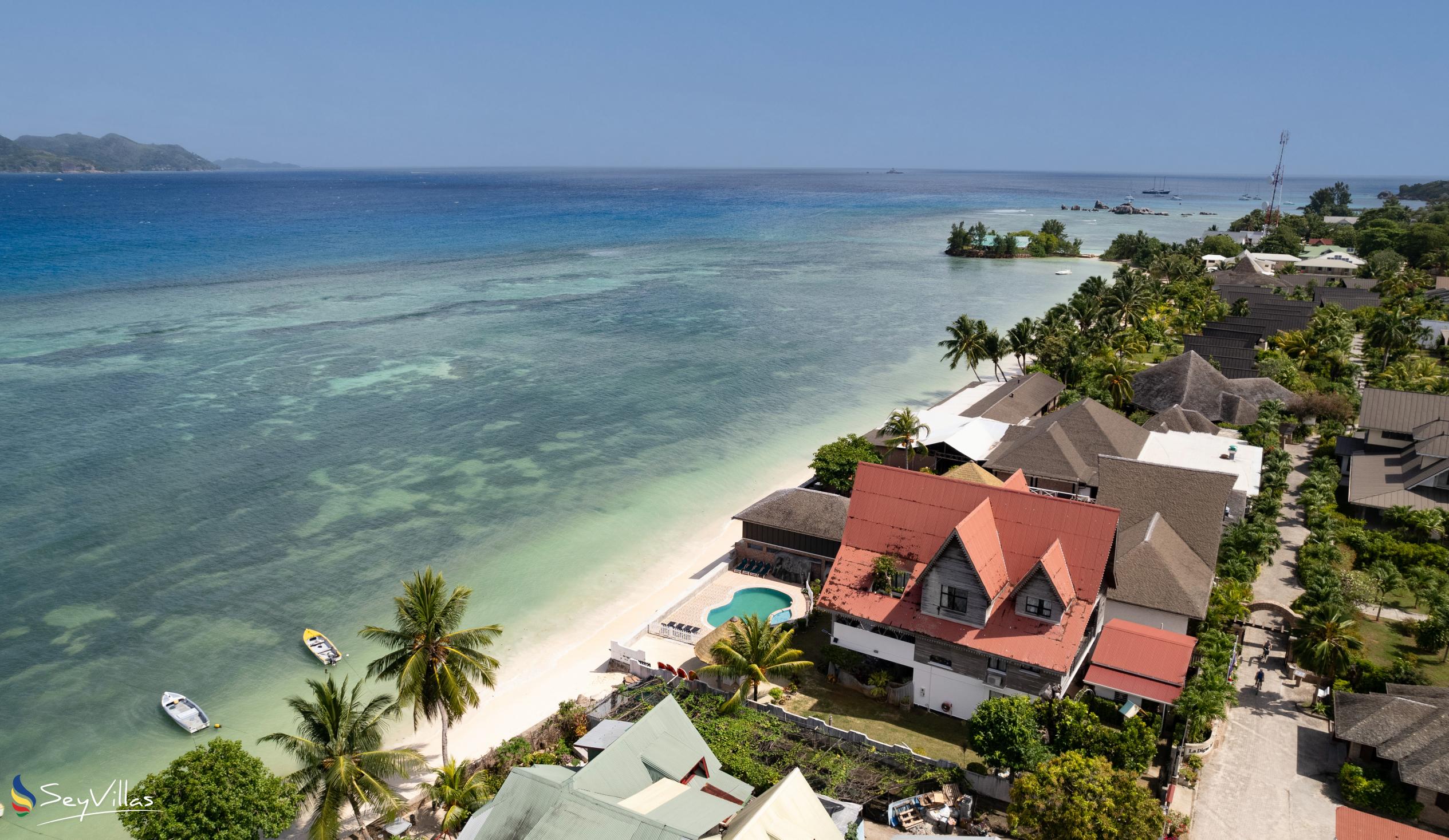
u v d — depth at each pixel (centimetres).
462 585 6469
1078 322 13838
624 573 6700
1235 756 4416
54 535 7144
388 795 3822
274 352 13012
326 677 5403
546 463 8906
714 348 13938
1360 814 3709
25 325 14425
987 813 4009
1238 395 9744
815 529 6506
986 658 4700
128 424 9762
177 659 5553
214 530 7312
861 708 4969
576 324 15625
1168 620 5266
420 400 10888
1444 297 16138
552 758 4397
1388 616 5825
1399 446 8106
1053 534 4828
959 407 9512
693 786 3703
